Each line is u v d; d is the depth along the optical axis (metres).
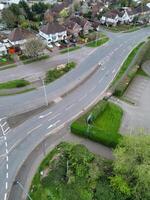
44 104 68.00
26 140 57.62
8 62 85.62
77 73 81.94
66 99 70.25
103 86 76.44
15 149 55.38
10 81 76.25
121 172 46.22
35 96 70.88
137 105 69.69
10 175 49.97
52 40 99.88
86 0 146.00
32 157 53.66
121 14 123.88
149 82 79.62
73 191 46.09
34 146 56.25
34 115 64.44
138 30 119.56
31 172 50.56
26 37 94.44
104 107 66.44
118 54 94.88
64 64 85.88
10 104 67.56
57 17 121.38
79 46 99.06
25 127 60.94
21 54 89.88
